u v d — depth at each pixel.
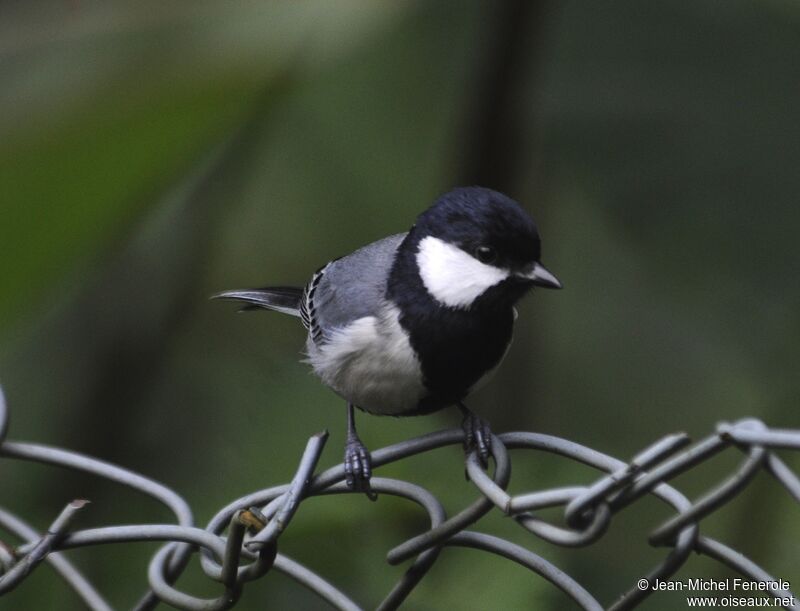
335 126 11.19
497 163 9.95
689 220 9.47
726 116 9.41
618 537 10.23
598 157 9.51
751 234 9.42
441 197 7.25
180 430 10.16
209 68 5.56
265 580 8.12
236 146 10.40
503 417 11.88
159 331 10.81
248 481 8.74
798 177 9.33
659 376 11.73
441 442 5.52
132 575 8.49
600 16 9.48
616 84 9.48
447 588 7.71
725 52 9.48
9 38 5.81
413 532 8.11
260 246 11.62
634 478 4.39
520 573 7.70
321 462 8.56
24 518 9.70
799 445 4.30
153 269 10.91
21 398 10.74
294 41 5.89
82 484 10.15
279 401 8.90
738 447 4.55
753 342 9.76
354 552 8.05
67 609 8.18
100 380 10.68
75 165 5.41
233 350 10.98
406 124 11.05
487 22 9.70
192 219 10.95
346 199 11.51
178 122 5.50
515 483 8.29
